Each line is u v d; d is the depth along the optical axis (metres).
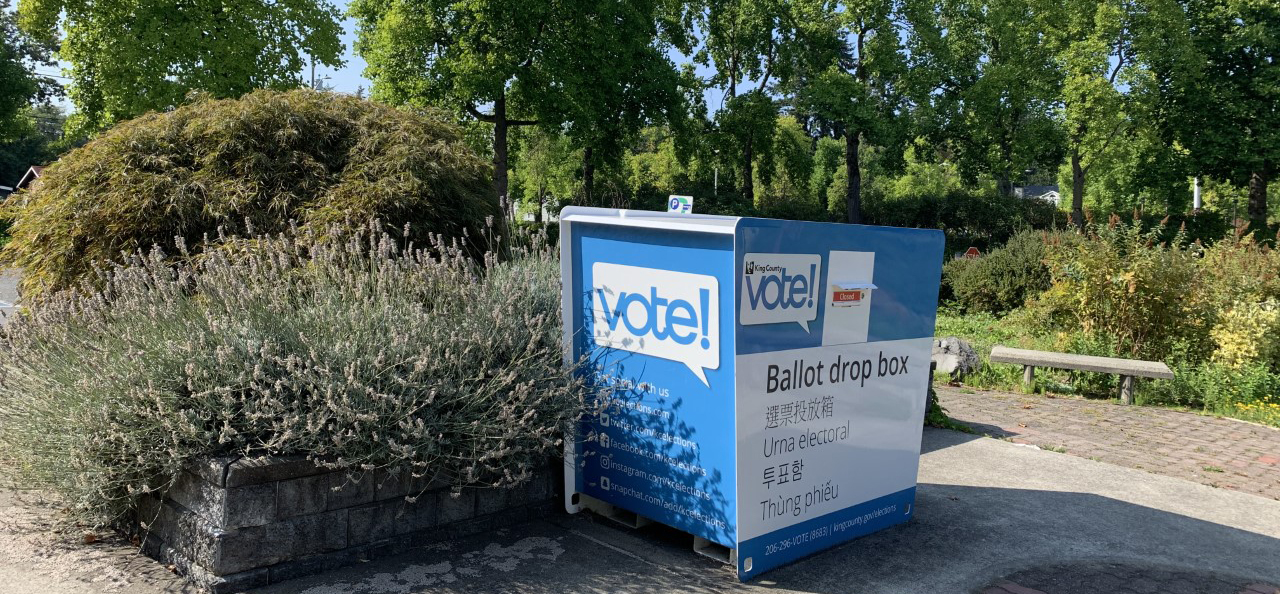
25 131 33.44
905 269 4.44
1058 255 11.41
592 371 4.43
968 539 4.48
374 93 26.56
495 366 4.29
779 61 36.09
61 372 4.09
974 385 9.79
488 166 6.61
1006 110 34.50
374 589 3.61
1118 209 39.78
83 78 22.98
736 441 3.68
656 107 32.34
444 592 3.61
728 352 3.78
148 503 3.96
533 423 4.18
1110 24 30.02
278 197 5.48
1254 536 4.68
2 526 4.23
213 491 3.52
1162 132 34.75
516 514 4.47
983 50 35.22
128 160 5.57
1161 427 7.63
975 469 5.90
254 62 22.72
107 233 5.35
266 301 4.27
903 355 4.52
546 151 40.91
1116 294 10.41
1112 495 5.38
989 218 34.91
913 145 38.03
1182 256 10.42
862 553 4.23
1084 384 9.55
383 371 3.84
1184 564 4.22
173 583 3.60
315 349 3.87
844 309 4.11
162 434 3.68
